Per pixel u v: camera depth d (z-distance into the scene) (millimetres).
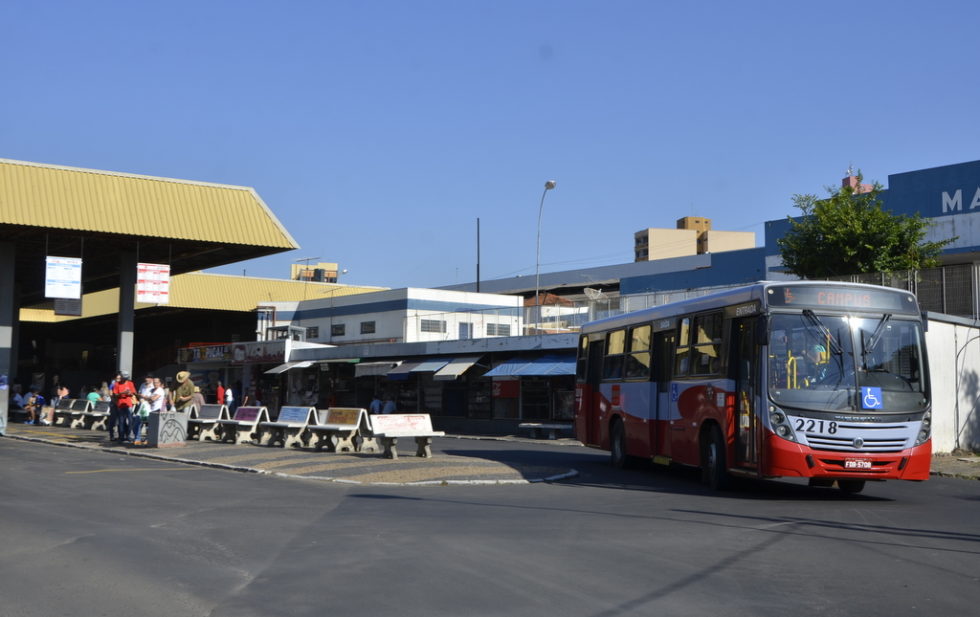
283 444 26516
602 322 22469
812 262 33906
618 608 6777
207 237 40875
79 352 85812
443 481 16859
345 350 47406
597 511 12656
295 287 71938
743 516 12148
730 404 15438
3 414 33875
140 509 12734
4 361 40469
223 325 74125
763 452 14156
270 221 43156
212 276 68250
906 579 7875
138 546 9602
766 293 14477
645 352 19578
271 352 52750
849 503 14172
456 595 7207
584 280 86812
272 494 14922
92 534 10422
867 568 8359
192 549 9406
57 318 75500
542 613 6637
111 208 38875
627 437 20391
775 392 14148
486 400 39688
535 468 19469
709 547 9469
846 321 14492
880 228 33156
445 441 33688
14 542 9859
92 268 52438
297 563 8586
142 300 37375
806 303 14484
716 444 16016
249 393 54969
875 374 14352
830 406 14047
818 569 8297
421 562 8578
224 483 16750
